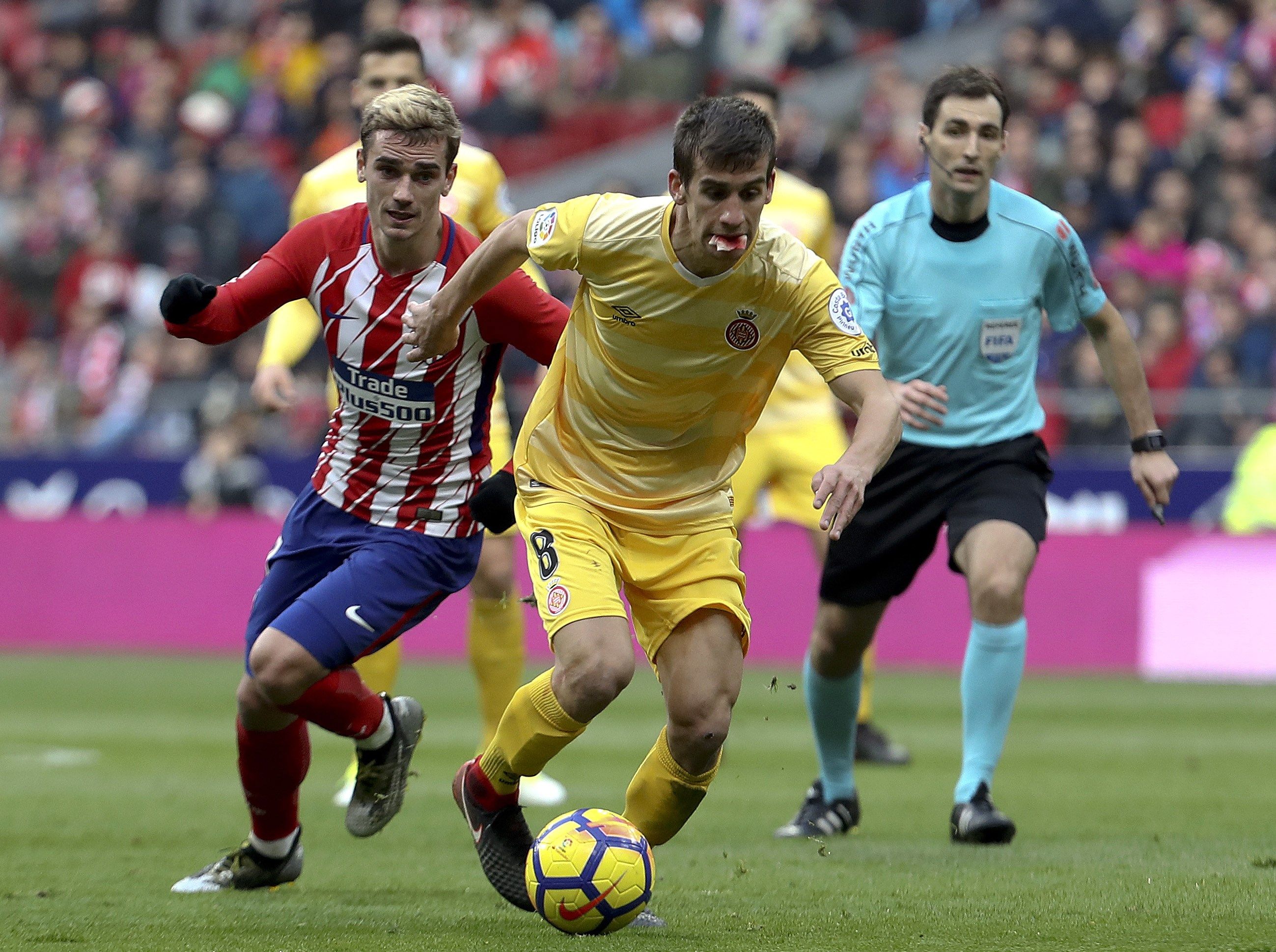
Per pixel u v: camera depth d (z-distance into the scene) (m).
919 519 21.23
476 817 15.72
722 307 14.62
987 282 21.20
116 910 15.63
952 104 20.86
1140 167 56.62
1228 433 47.31
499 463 24.72
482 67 72.75
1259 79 61.16
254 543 53.75
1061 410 48.25
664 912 15.41
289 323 24.84
